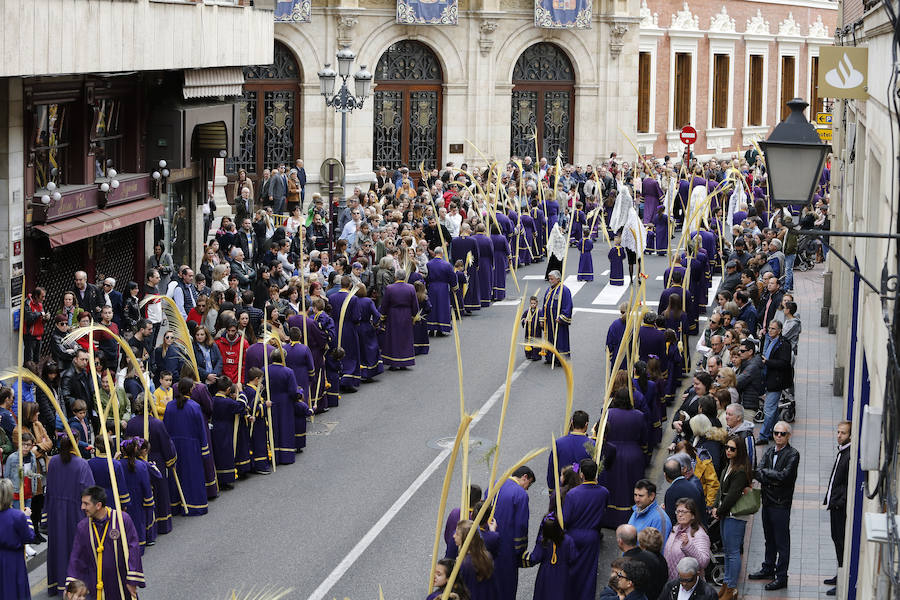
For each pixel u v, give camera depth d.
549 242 46.12
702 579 17.56
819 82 19.73
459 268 41.44
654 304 44.75
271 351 28.38
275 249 38.47
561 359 17.06
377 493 26.00
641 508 19.94
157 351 28.97
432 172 63.59
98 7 32.09
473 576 18.58
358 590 21.27
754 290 35.44
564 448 22.16
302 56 62.59
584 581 19.77
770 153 15.32
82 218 34.53
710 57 87.75
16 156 31.03
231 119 44.03
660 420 28.38
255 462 27.23
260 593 20.98
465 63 68.12
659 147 83.12
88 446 24.20
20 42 28.25
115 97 38.03
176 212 43.22
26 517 19.58
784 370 28.47
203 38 39.59
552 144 72.12
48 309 33.97
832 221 40.91
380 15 64.69
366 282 37.69
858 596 16.67
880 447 13.80
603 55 71.88
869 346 17.14
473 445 18.34
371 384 34.53
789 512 21.45
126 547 19.62
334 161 46.28
